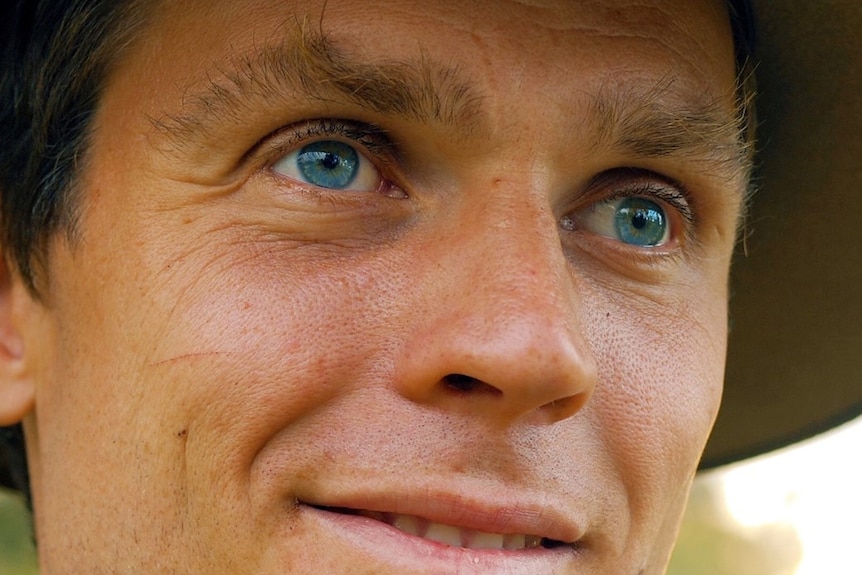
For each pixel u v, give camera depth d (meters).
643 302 0.45
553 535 0.42
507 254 0.42
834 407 0.57
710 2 0.46
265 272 0.42
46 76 0.46
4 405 0.46
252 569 0.42
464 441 0.41
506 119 0.43
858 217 0.52
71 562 0.44
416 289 0.42
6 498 0.81
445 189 0.43
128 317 0.43
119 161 0.44
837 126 0.51
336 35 0.42
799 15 0.48
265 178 0.43
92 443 0.44
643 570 0.45
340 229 0.43
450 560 0.42
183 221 0.43
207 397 0.42
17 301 0.47
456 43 0.42
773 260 0.54
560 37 0.43
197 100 0.43
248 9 0.43
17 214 0.46
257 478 0.42
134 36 0.44
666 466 0.45
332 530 0.42
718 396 0.47
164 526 0.42
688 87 0.45
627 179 0.45
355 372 0.42
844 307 0.54
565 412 0.42
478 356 0.40
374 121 0.43
